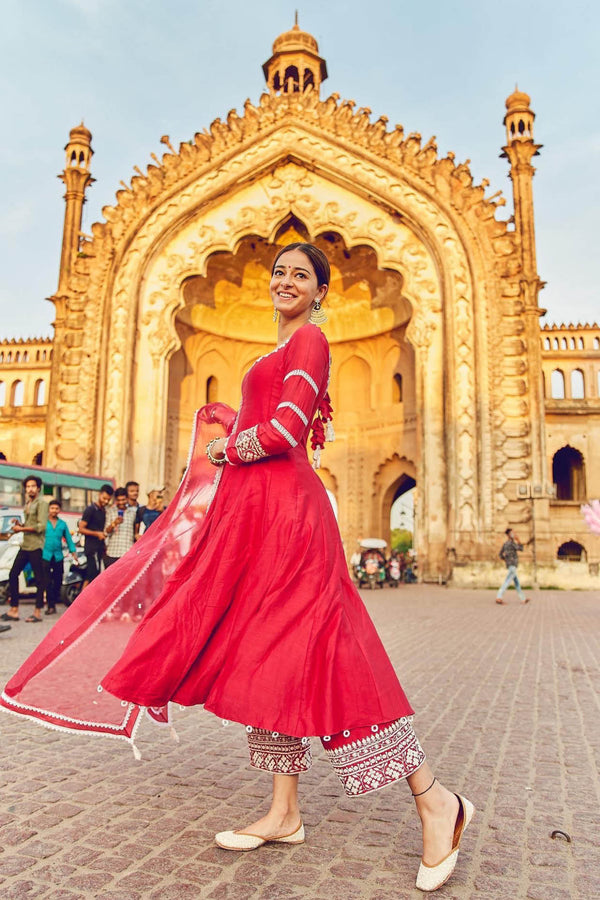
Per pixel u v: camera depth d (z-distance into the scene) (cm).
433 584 1997
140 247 2233
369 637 201
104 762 320
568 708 443
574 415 3131
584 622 996
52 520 998
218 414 277
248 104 2261
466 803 204
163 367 2205
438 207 2136
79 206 2578
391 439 2514
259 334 2695
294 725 186
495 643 758
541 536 1945
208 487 274
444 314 2086
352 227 2216
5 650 640
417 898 188
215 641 205
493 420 2017
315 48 2770
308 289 239
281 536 206
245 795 271
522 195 2325
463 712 430
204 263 2248
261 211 2244
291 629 196
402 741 194
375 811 258
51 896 185
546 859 216
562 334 3284
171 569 262
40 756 330
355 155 2200
